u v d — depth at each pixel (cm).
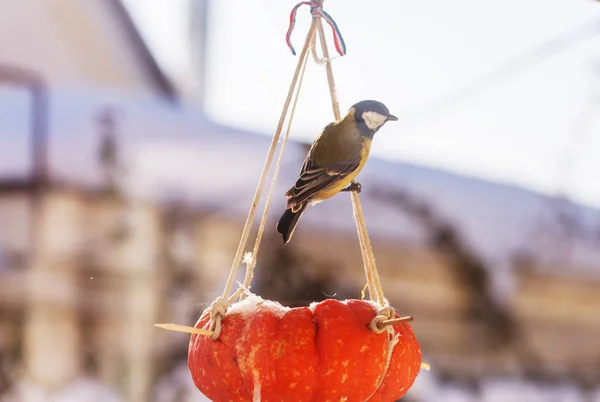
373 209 695
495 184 770
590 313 775
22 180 612
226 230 640
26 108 628
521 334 740
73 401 595
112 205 629
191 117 667
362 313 216
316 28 244
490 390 714
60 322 608
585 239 778
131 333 621
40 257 612
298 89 244
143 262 628
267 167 227
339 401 205
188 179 642
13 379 590
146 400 612
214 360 209
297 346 204
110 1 733
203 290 632
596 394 754
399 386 221
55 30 722
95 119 639
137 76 768
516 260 745
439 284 717
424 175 733
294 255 638
